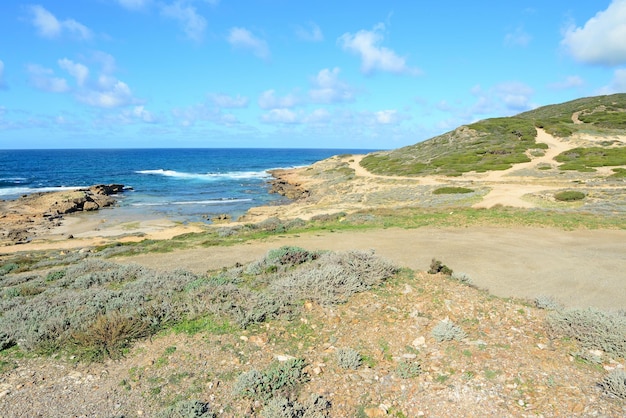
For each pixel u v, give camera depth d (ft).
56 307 36.42
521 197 116.37
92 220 143.33
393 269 41.22
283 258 49.06
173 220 143.33
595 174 152.66
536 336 28.40
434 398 22.56
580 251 62.59
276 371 25.03
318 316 32.30
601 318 28.53
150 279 44.32
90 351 28.04
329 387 24.17
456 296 34.91
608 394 21.43
